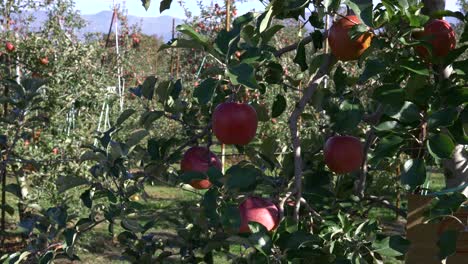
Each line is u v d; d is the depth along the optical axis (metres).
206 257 2.13
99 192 2.10
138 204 2.08
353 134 2.30
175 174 2.10
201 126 2.08
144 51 16.98
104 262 6.04
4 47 6.27
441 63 1.65
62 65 6.56
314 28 1.80
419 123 1.60
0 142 3.64
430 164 2.06
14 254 2.23
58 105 6.45
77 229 2.09
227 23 6.06
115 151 2.04
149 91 2.08
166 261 2.26
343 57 1.71
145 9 2.06
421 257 1.65
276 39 8.20
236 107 1.70
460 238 1.63
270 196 1.88
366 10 1.50
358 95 2.02
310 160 2.00
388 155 1.59
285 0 1.64
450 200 1.53
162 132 8.90
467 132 1.68
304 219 1.98
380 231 1.96
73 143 6.39
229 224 1.55
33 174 5.98
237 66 1.42
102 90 7.30
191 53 11.18
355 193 2.21
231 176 1.68
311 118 2.28
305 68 1.85
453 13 1.68
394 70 1.71
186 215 2.25
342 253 1.68
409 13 1.51
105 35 14.41
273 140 1.96
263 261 1.48
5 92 5.75
